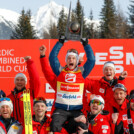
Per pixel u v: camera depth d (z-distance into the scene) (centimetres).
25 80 717
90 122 627
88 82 709
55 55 636
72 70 619
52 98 1007
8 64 1016
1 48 1015
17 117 693
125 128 630
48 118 621
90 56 631
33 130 607
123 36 4525
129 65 999
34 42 1016
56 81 632
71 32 636
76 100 610
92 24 4634
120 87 670
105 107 698
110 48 1005
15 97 702
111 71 712
